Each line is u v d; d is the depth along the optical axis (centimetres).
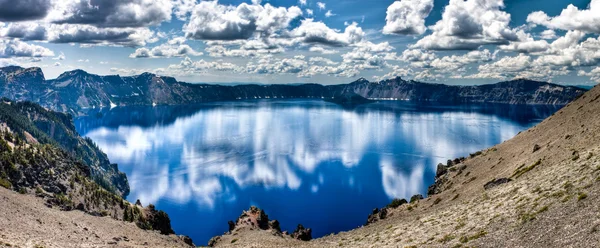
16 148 19912
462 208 7669
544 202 5316
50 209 10250
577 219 4316
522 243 4416
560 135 11950
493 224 5450
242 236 11856
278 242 10369
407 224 8275
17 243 5025
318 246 8625
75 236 7425
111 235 8981
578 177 5641
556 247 3988
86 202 16888
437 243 5619
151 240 10194
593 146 8156
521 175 9450
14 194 10838
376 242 7300
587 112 12450
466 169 15562
